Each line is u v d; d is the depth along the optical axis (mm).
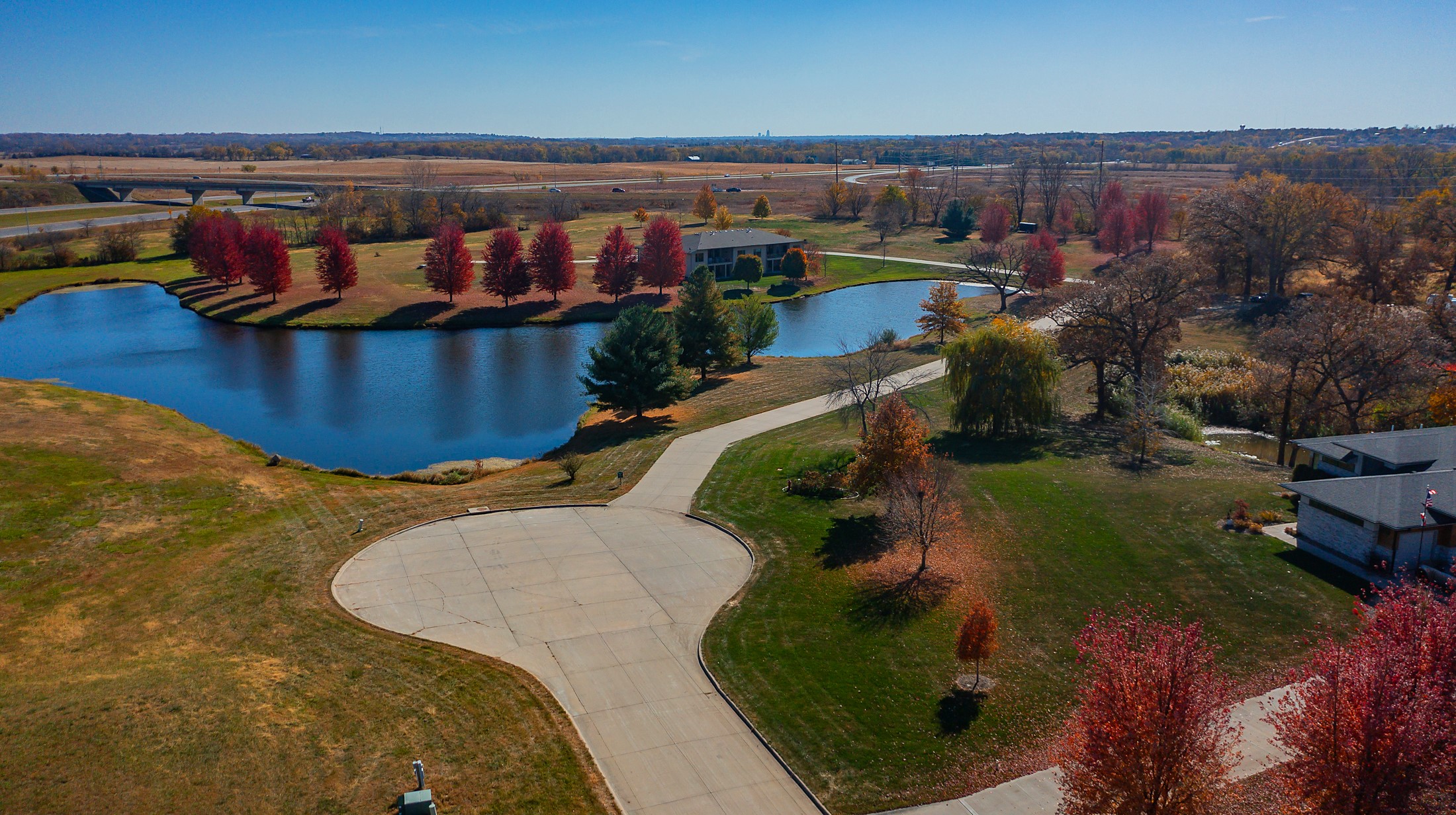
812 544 36938
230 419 63719
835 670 27906
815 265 124812
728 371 73562
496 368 79375
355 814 20250
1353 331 47562
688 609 31906
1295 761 18391
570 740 24219
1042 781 22516
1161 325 52969
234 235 114000
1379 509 30781
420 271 121000
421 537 38125
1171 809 17000
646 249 108688
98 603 30859
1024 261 108125
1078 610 30594
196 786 20656
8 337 90875
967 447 48875
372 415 64750
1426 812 17938
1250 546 33844
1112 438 49844
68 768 20891
